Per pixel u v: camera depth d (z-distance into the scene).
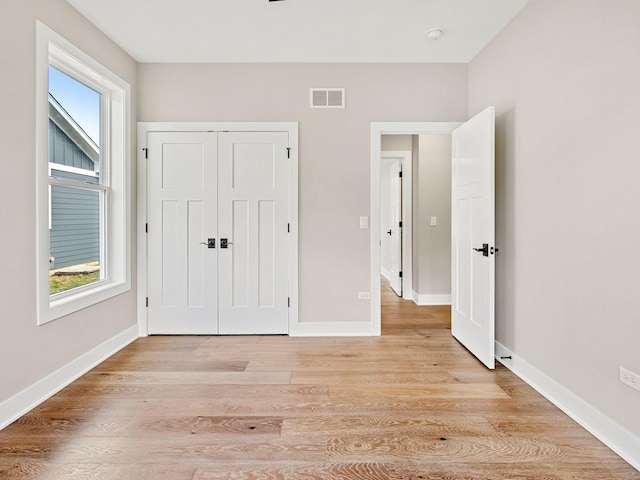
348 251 3.47
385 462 1.65
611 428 1.77
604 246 1.82
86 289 2.82
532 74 2.41
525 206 2.51
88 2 2.44
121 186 3.17
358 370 2.67
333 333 3.49
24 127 2.07
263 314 3.49
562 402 2.12
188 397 2.25
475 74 3.28
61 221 2.59
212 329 3.49
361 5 2.50
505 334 2.79
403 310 4.51
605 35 1.80
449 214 4.83
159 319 3.48
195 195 3.44
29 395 2.11
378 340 3.35
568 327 2.08
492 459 1.67
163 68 3.39
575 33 2.01
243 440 1.81
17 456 1.68
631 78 1.66
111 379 2.51
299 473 1.58
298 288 3.47
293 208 3.44
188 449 1.74
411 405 2.16
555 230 2.19
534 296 2.41
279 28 2.80
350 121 3.43
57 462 1.64
